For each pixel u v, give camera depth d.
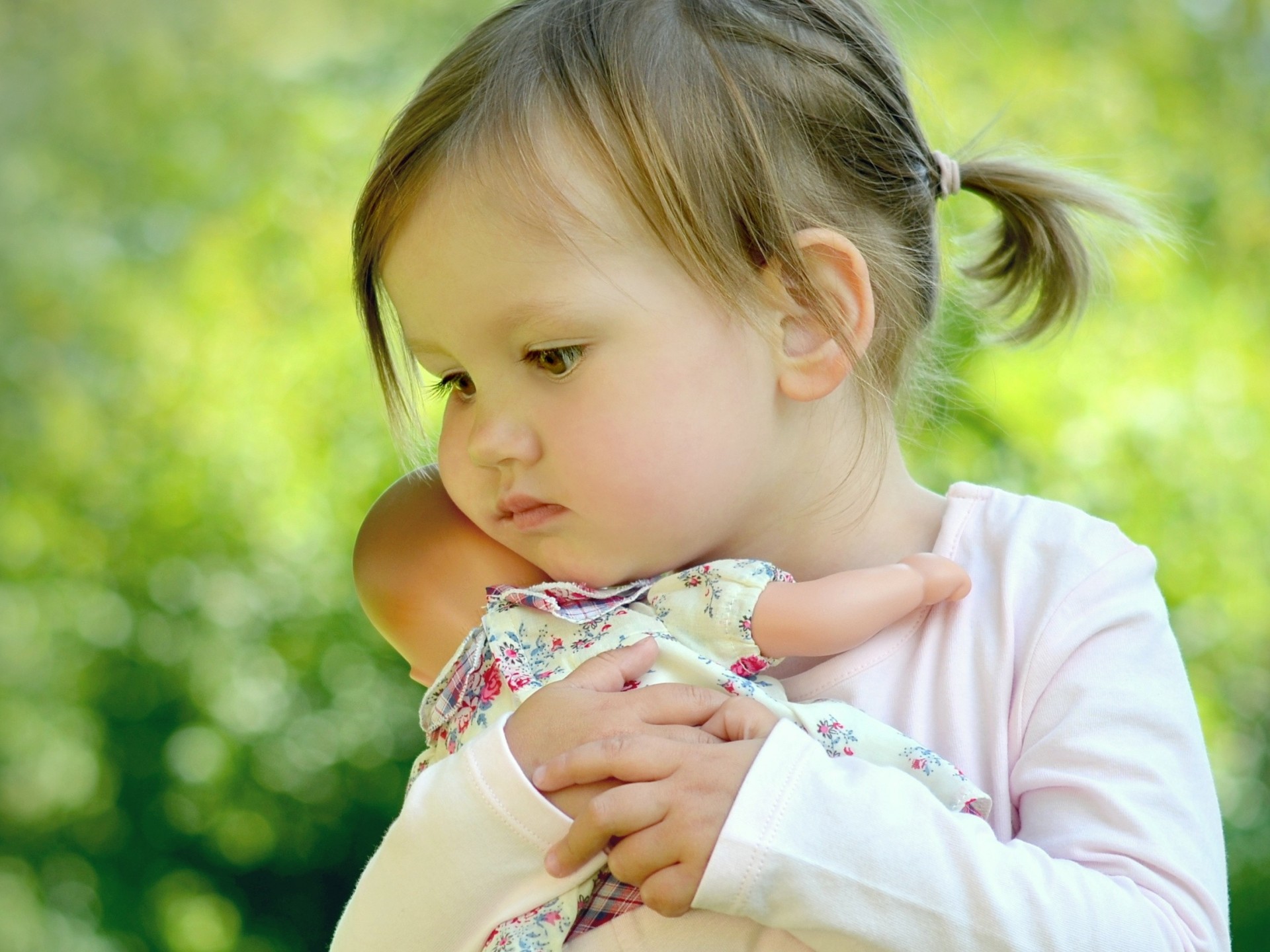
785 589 1.53
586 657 1.53
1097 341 5.11
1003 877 1.29
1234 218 6.16
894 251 1.68
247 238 6.55
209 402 6.36
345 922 1.44
